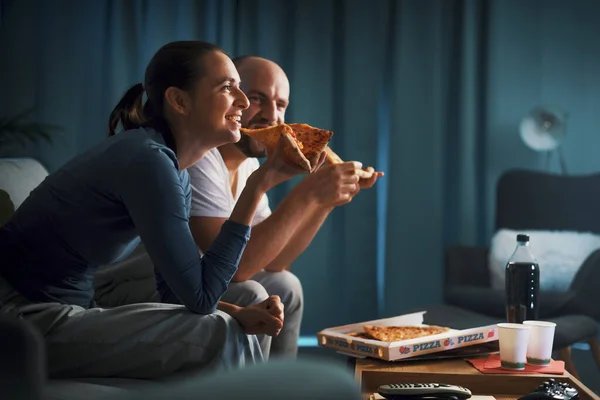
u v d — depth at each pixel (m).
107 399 0.60
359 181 1.98
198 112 1.52
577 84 4.23
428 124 4.29
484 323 2.16
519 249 1.80
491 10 4.28
